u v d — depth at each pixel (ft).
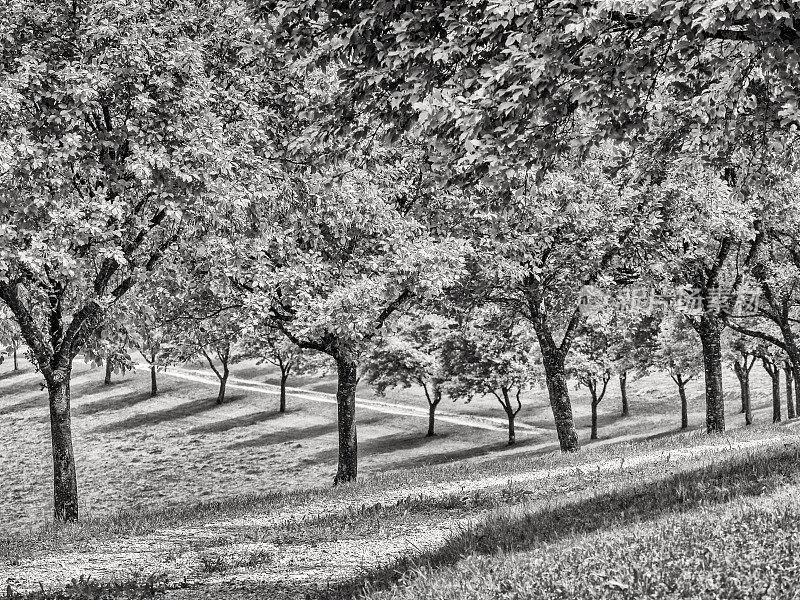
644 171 87.25
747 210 103.60
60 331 75.15
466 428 261.85
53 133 59.93
